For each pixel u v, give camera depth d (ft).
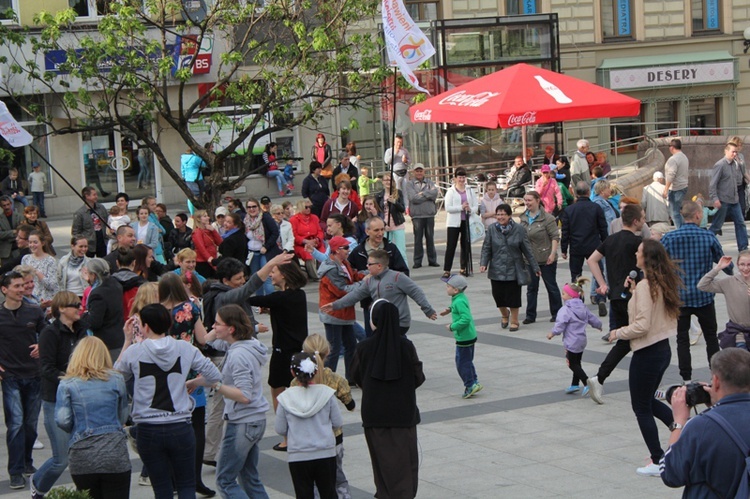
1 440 46.06
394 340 32.71
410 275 85.51
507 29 120.16
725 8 163.94
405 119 122.42
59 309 37.29
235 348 33.78
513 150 122.83
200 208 76.02
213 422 39.75
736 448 22.27
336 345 50.03
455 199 81.71
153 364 31.53
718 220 90.22
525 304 71.61
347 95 86.33
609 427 43.19
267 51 76.28
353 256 52.08
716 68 161.89
